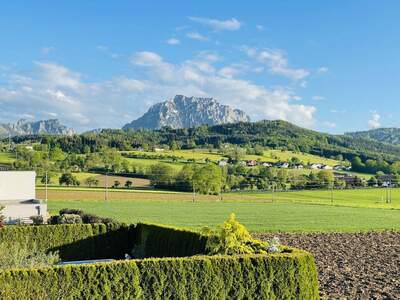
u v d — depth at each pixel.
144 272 13.16
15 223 38.62
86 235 25.55
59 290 12.51
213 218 54.78
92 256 25.53
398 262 25.16
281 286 13.73
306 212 65.00
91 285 12.75
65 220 33.19
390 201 100.38
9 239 24.33
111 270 12.95
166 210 64.94
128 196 85.50
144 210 64.19
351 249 30.00
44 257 17.56
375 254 27.95
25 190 49.56
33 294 12.31
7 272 12.16
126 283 13.00
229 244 14.57
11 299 12.11
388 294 17.86
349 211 68.44
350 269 22.89
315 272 14.20
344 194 110.38
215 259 13.55
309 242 33.41
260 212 64.12
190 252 19.02
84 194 84.69
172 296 13.23
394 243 33.44
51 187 95.81
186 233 19.67
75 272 12.68
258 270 13.67
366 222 51.25
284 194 107.12
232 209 68.69
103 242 25.72
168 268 13.29
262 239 35.00
